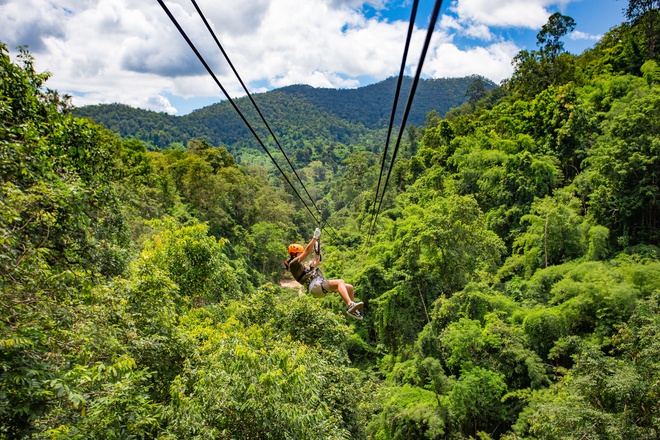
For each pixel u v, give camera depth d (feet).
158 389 36.63
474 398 62.28
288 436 26.84
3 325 18.52
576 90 169.27
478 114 285.02
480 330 70.54
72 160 39.58
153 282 40.60
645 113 96.17
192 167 195.31
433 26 4.85
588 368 45.21
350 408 48.01
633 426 38.47
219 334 40.34
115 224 50.21
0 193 19.49
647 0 182.50
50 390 18.74
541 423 43.75
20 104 33.42
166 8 7.14
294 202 407.85
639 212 92.73
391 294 88.94
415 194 196.44
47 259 27.84
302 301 58.85
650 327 44.27
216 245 69.97
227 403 27.66
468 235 89.20
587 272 77.41
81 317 25.67
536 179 122.21
